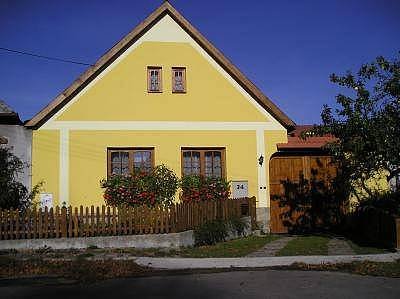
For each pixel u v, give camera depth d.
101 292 9.27
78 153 18.95
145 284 9.97
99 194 18.88
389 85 14.83
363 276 10.59
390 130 14.67
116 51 19.47
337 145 16.02
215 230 16.50
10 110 17.92
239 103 20.23
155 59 19.94
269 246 15.52
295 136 21.39
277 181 20.27
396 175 15.57
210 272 11.32
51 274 11.13
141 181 18.56
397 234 14.03
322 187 20.33
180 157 19.61
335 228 20.25
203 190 19.12
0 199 16.25
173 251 14.21
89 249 14.44
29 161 18.52
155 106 19.69
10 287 9.85
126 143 19.31
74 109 19.11
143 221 15.04
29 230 14.42
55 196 18.59
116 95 19.45
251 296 8.72
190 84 20.05
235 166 20.00
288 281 10.07
